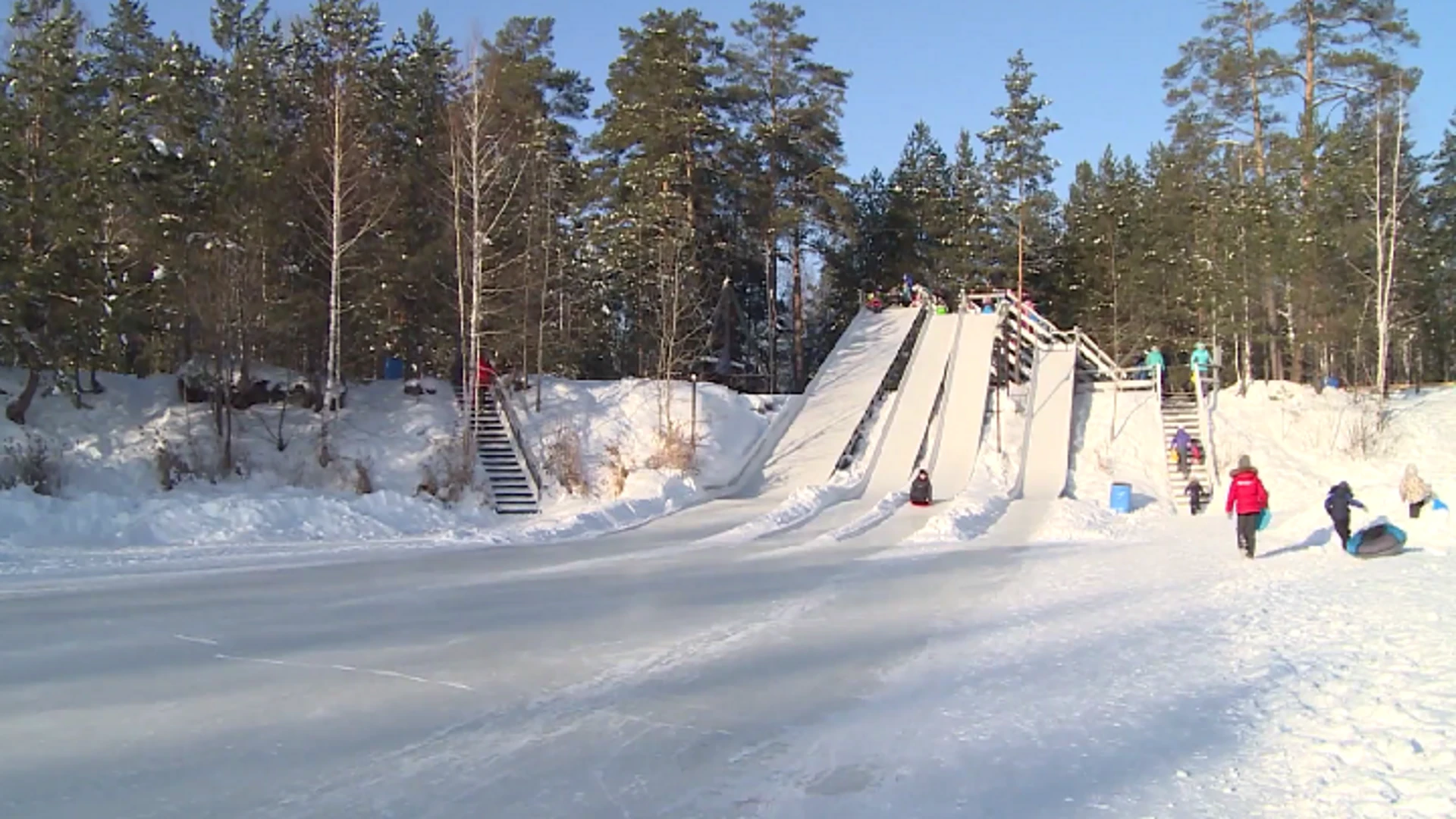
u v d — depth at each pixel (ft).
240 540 63.67
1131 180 186.19
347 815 17.74
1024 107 152.15
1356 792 18.04
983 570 52.95
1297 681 26.53
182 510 65.57
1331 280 124.06
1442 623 33.91
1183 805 17.70
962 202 181.06
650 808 18.06
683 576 50.75
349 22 114.73
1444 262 150.00
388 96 112.57
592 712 24.61
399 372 119.34
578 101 160.15
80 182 86.17
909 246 184.24
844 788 19.08
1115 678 27.61
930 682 27.55
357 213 101.81
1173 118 136.77
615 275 134.72
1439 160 159.12
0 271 80.69
